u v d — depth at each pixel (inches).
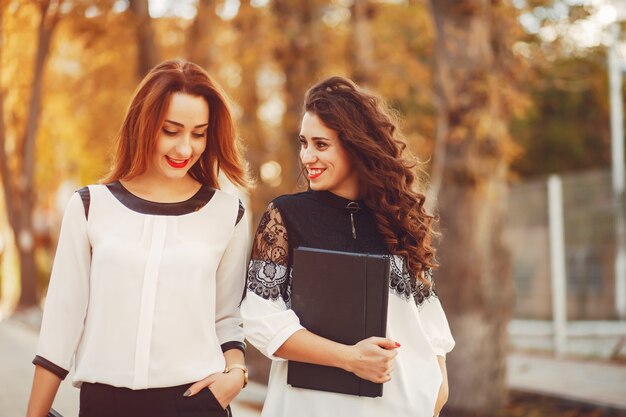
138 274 97.8
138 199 102.1
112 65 471.5
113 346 96.8
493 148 278.1
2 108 621.0
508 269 285.0
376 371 92.3
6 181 653.3
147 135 99.8
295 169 382.3
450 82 275.4
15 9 376.2
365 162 101.9
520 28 286.4
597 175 389.4
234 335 106.6
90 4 361.4
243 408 247.0
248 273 100.7
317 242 99.9
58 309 99.2
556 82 367.2
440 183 282.8
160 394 97.3
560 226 391.5
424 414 98.5
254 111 412.5
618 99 472.4
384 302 94.4
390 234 101.3
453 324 279.6
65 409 228.7
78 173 714.8
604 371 339.6
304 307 95.5
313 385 95.8
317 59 373.1
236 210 107.3
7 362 336.8
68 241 100.1
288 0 375.9
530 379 326.3
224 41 415.2
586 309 402.0
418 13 407.8
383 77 389.7
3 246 772.6
